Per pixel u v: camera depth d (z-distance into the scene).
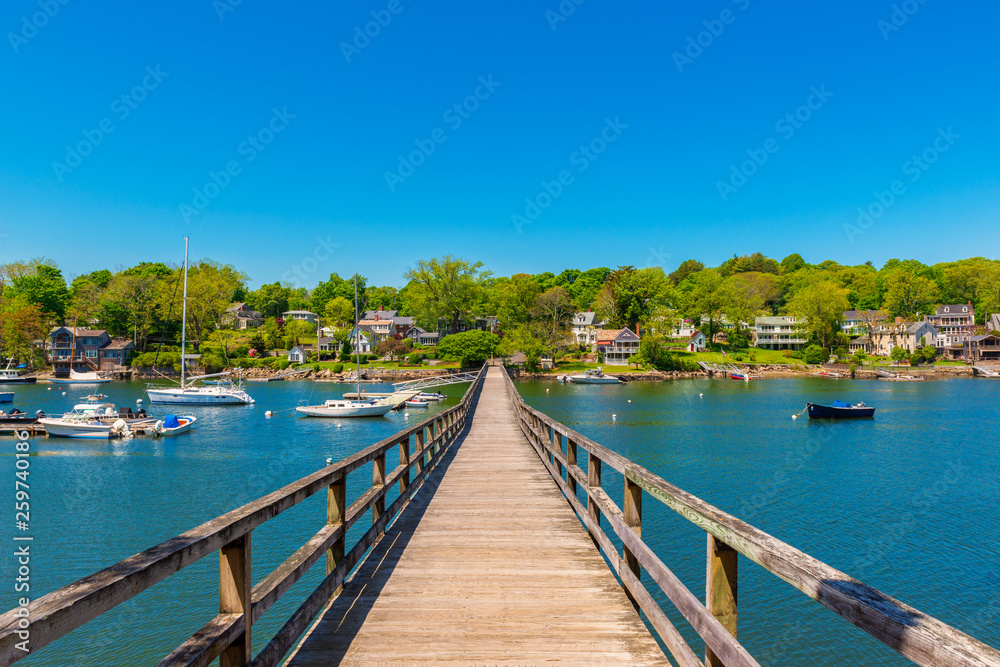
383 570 4.51
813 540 14.05
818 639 9.40
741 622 9.94
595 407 41.16
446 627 3.45
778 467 21.78
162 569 1.71
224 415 37.03
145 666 8.43
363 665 2.98
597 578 4.31
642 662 3.01
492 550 5.03
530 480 8.43
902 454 24.33
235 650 2.30
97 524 14.78
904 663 8.75
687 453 24.50
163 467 21.73
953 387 56.41
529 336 70.62
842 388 56.06
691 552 12.62
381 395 44.41
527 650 3.14
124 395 49.62
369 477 19.12
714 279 92.06
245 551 2.34
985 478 20.03
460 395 49.09
